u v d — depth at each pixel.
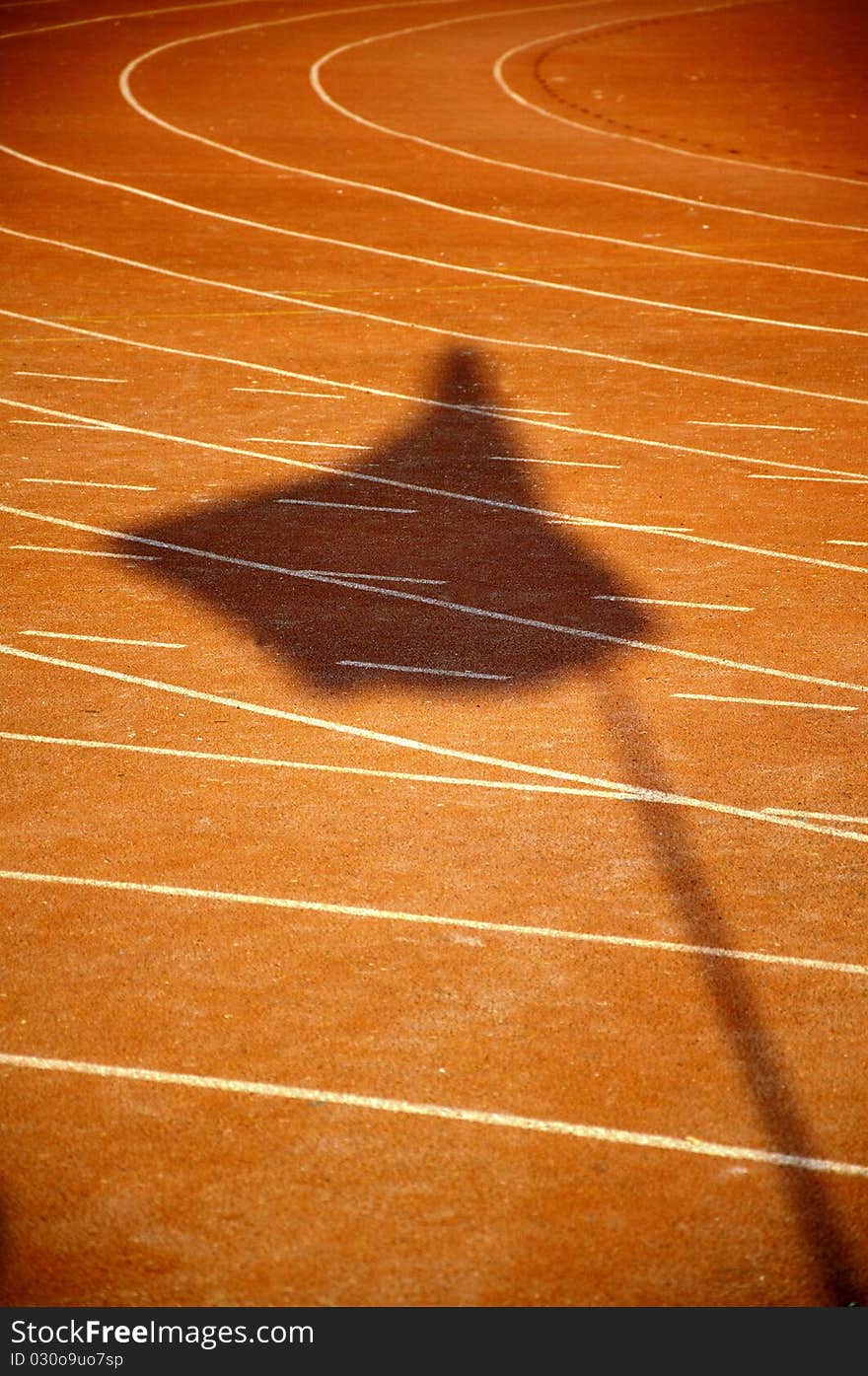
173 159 24.62
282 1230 4.51
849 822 6.81
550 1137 4.88
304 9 41.00
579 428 13.31
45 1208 4.58
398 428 13.34
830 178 23.91
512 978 5.69
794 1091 5.10
